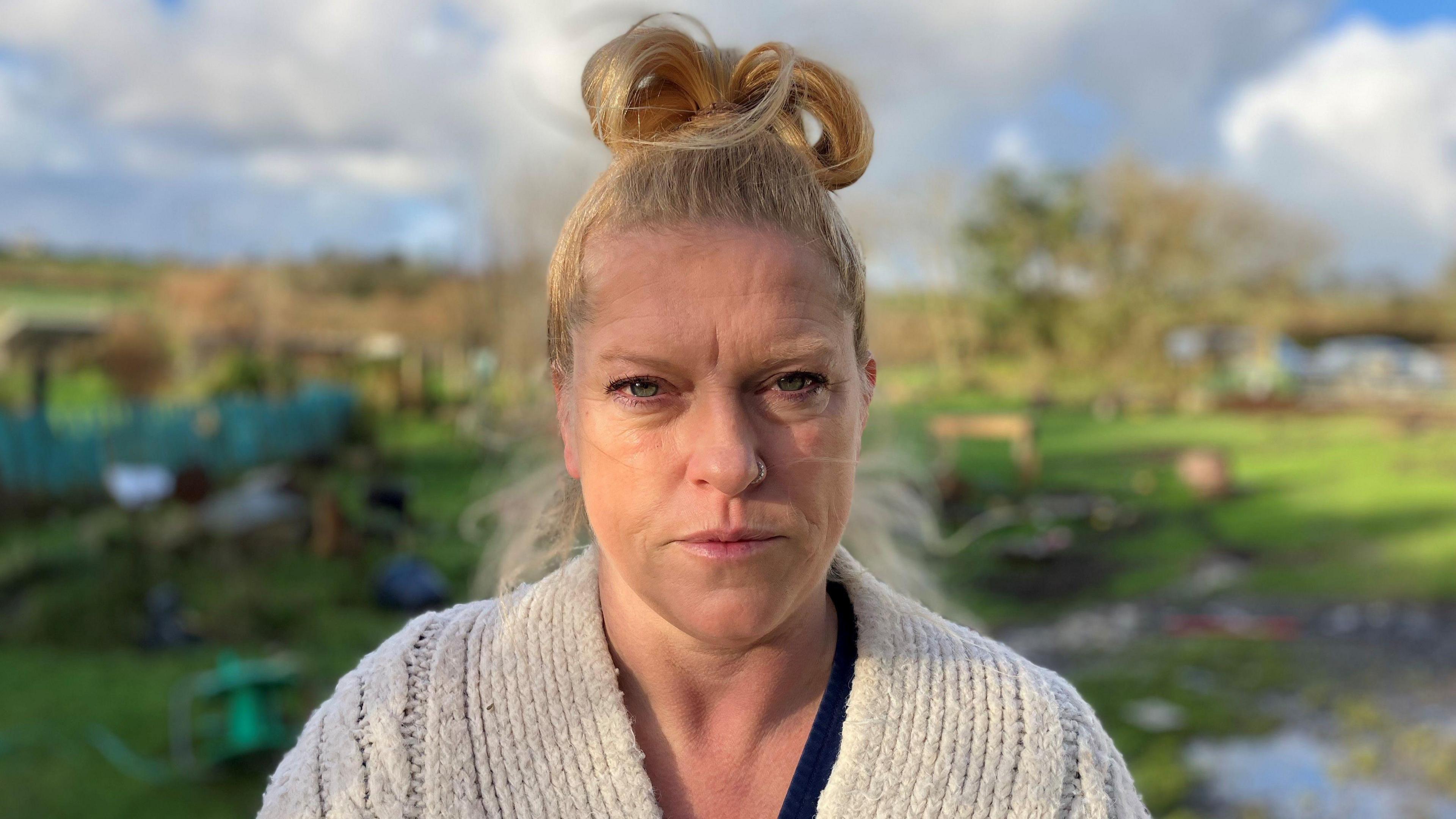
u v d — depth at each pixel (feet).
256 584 28.22
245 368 65.05
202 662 23.09
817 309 2.97
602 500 3.00
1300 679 22.04
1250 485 44.93
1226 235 87.66
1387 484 42.96
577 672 3.30
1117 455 53.52
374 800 3.21
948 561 32.63
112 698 20.11
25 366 68.23
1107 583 31.12
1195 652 24.20
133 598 26.18
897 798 3.20
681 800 3.28
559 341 3.34
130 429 45.70
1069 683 3.64
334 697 3.46
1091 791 3.33
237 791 15.94
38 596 26.03
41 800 15.37
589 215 3.14
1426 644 24.48
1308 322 91.76
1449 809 15.67
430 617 3.64
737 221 2.94
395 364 76.33
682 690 3.31
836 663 3.45
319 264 86.17
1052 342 79.71
